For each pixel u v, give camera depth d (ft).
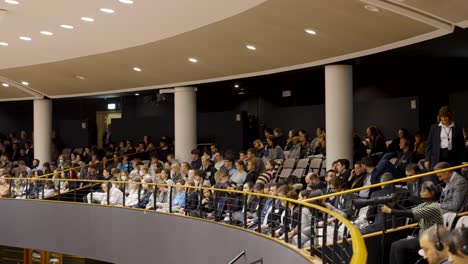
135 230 48.37
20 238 58.65
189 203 43.96
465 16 32.30
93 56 57.98
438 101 53.21
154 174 54.85
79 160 69.87
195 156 56.03
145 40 50.65
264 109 69.05
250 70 53.21
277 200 34.71
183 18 43.50
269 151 52.90
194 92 62.95
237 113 66.49
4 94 78.59
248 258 35.22
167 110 77.41
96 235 52.24
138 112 80.84
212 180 50.06
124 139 77.66
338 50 43.24
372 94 58.75
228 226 37.91
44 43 55.31
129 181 50.88
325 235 25.13
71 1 42.50
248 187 39.19
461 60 49.14
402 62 49.03
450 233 12.92
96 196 53.72
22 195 61.41
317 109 62.03
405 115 54.19
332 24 38.45
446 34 35.70
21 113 90.17
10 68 66.39
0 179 60.70
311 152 52.01
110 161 67.92
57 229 55.77
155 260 46.14
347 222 20.56
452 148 32.40
